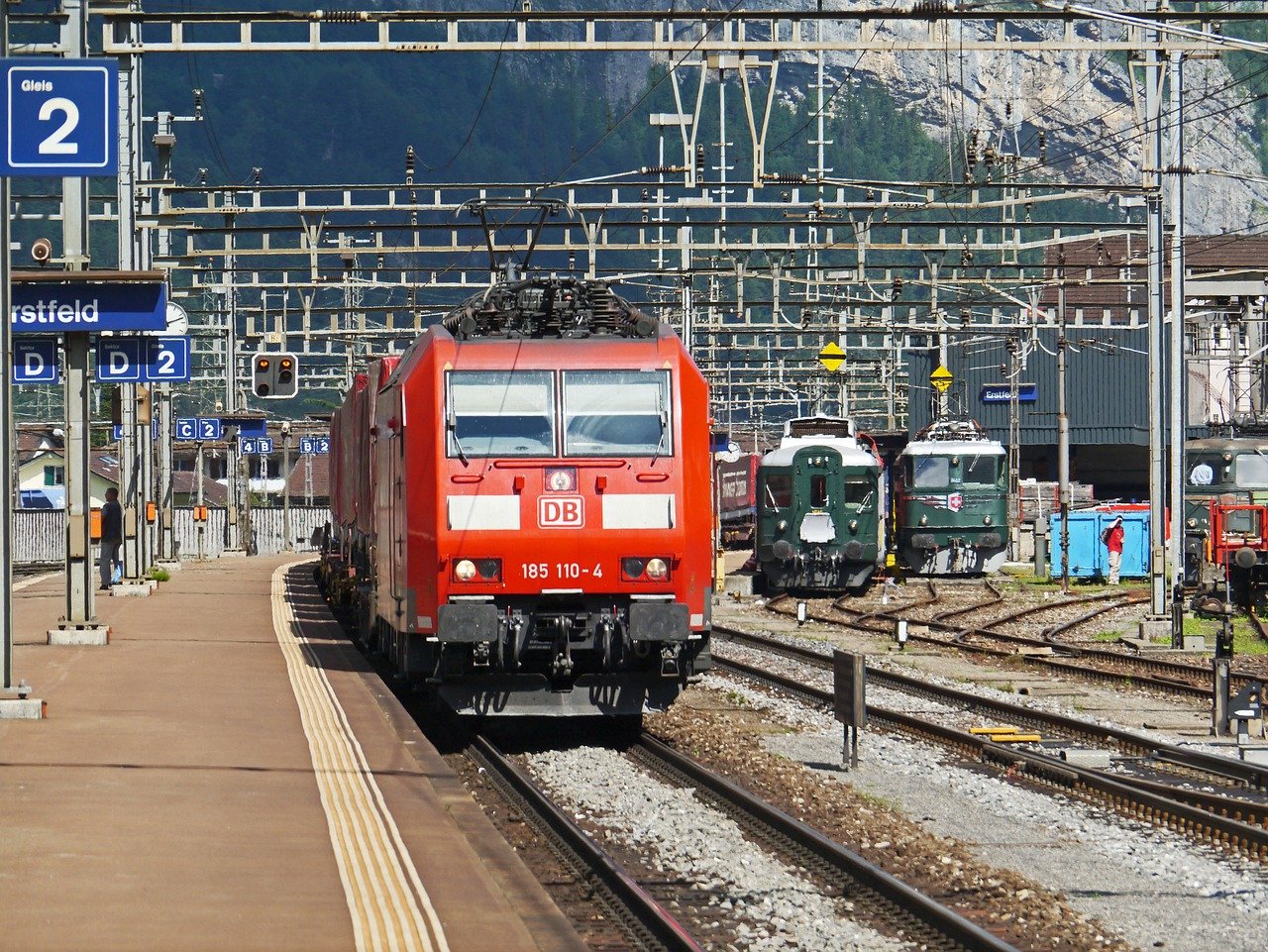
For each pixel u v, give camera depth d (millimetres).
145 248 114250
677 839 39969
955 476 162875
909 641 101188
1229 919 33969
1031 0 71250
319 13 73000
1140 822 44750
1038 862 39375
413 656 56031
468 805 37875
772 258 161375
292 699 54750
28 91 51594
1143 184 102562
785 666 85938
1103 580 156000
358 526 83688
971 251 137125
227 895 27828
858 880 35656
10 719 48750
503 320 58000
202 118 126250
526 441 54219
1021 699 72375
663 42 74188
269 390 143500
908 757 55156
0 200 50188
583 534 53688
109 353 78875
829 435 149750
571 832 38812
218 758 42406
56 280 68500
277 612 97312
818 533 142750
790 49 73688
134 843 31781
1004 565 188250
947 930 31344
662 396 55062
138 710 51375
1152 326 101938
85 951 24000
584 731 59625
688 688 74562
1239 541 116375
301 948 24609
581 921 32438
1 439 49156
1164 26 66688
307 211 112250
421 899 27969
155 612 94875
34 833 32500
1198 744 59188
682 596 54281
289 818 34781
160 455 145750
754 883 35656
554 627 54031
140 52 73562
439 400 54281
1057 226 113188
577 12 73688
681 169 108500
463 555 53344
